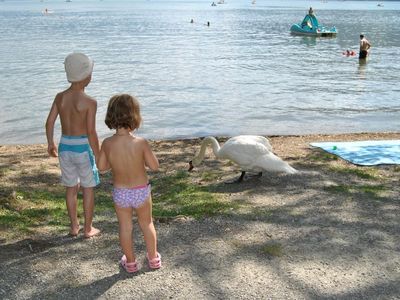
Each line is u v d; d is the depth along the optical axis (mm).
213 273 3248
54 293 3045
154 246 3289
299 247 3609
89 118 3568
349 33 39281
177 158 6949
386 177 5582
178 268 3309
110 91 13977
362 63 21219
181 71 18453
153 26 48938
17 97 12875
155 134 9453
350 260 3432
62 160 3695
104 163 3203
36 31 41188
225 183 5309
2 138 9000
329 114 11266
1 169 6195
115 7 126688
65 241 3736
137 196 3154
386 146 7113
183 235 3785
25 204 4625
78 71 3539
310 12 37688
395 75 17625
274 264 3363
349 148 7043
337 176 5547
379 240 3744
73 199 3789
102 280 3180
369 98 13258
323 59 22641
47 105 11906
